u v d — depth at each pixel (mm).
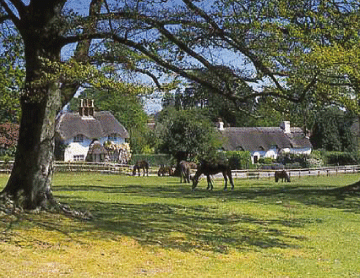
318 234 12578
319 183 36312
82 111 63781
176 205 17266
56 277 7020
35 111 11461
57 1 11250
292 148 71750
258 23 10391
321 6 10758
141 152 67375
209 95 12016
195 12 10609
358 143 71625
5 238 8945
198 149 44469
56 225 10492
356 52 11180
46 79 10164
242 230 12383
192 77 11211
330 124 71375
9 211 10898
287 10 10305
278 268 8594
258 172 46000
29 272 7145
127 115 71938
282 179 38500
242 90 11430
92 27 11102
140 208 15398
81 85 10336
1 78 14047
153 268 8023
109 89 10180
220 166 26891
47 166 11742
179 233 11133
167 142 44438
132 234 10461
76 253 8516
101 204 15773
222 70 10953
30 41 11180
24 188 11422
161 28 10789
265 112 12586
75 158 61406
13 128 26188
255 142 69875
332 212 17766
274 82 11234
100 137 62656
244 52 10719
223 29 10609
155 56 11141
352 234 12789
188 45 10844
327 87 11953
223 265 8578
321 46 11008
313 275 8211
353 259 9703
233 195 23000
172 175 44438
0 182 29922
